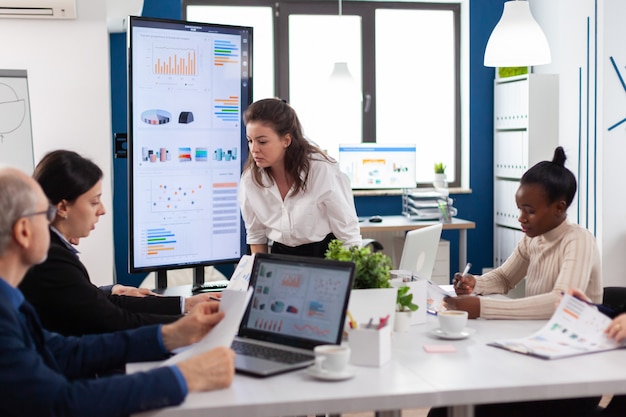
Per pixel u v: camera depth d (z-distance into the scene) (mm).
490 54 4703
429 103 6984
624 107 5785
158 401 1688
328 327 2070
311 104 6766
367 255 2303
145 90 3369
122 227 5961
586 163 5957
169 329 2102
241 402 1706
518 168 6363
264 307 2227
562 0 6250
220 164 3582
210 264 3613
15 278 1786
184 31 3430
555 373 1887
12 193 1728
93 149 4082
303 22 6699
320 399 1721
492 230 6910
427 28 6918
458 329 2271
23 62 4000
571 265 2533
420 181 7020
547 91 6137
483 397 1783
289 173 3139
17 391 1658
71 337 2135
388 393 1748
